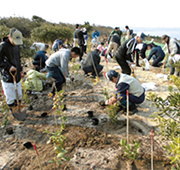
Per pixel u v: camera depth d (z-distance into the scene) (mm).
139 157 2406
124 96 3199
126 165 2299
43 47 7410
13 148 2682
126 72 5031
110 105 3133
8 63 2908
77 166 2301
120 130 3037
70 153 2531
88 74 6109
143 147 2594
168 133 2143
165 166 2256
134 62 4566
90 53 5320
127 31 8664
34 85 4586
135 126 3135
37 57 6438
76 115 3551
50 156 2486
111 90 4742
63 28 12398
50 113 3660
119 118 3404
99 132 2986
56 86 4055
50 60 3773
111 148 2605
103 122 3281
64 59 3686
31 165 2344
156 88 4629
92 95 4469
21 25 18266
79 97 4371
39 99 4328
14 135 2984
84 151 2562
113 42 7164
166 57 5980
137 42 4324
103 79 5598
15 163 2393
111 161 2367
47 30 11547
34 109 3838
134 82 3230
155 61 6891
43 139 2867
